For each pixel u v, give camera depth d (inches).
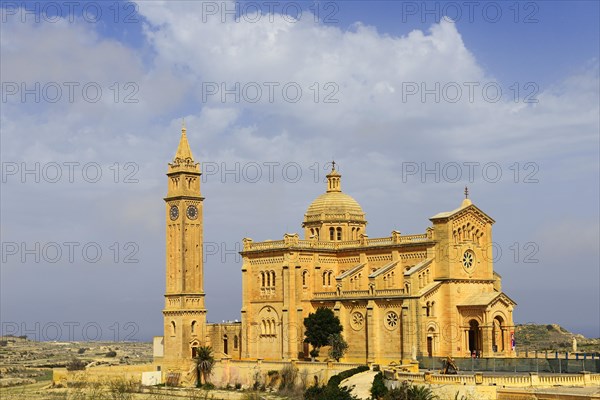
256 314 7701.8
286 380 6766.7
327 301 7362.2
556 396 4067.4
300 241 7598.4
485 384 4544.8
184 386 7559.1
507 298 6825.8
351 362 7081.7
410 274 6771.7
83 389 7573.8
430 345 6791.3
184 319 7770.7
